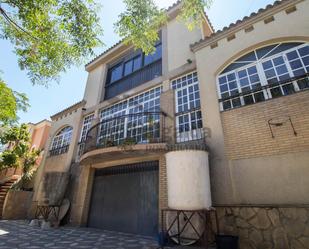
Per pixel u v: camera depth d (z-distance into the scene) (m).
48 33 5.14
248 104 5.54
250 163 5.00
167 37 9.38
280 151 4.69
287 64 5.34
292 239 3.94
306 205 4.05
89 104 11.44
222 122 5.82
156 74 8.93
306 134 4.48
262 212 4.41
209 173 5.38
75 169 9.70
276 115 5.00
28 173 12.43
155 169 7.01
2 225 8.05
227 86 6.20
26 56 5.47
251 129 5.25
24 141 14.19
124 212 7.17
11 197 10.71
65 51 5.43
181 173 4.98
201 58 7.07
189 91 7.31
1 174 14.91
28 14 4.64
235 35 6.52
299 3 5.57
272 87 5.33
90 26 5.13
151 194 6.73
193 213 4.79
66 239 5.63
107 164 8.18
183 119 6.94
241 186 4.95
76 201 8.68
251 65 5.97
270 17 5.96
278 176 4.56
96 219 7.94
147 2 4.76
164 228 5.66
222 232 4.72
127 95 9.35
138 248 4.68
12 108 7.01
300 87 4.92
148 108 8.28
